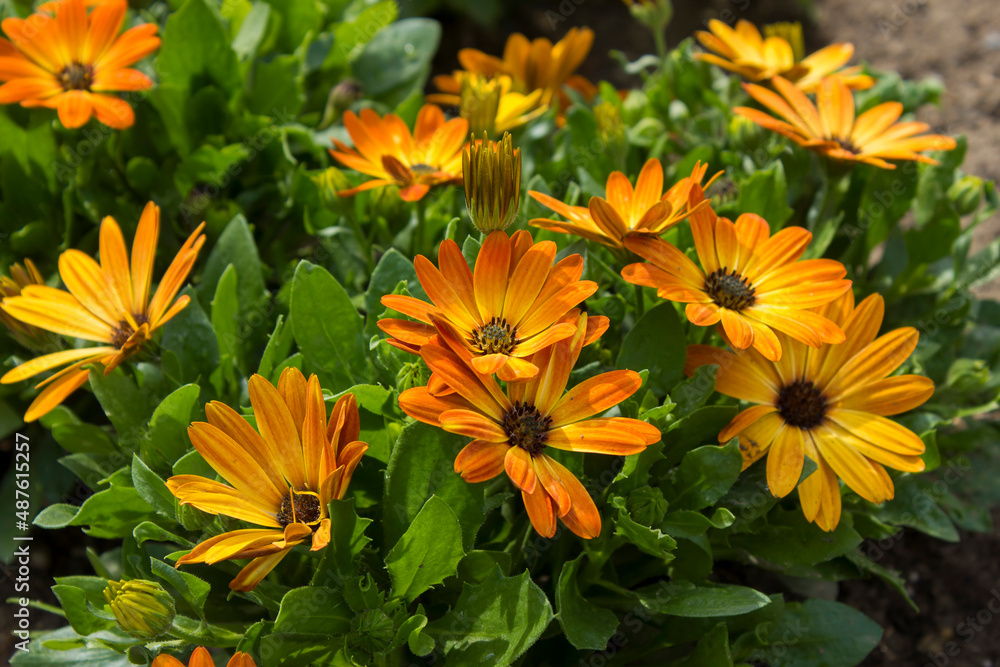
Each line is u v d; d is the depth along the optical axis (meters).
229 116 0.59
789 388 0.48
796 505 0.51
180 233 0.59
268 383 0.44
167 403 0.47
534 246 0.45
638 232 0.46
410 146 0.54
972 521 0.54
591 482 0.48
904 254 0.58
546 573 0.52
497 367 0.43
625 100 0.64
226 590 0.49
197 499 0.44
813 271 0.47
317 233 0.57
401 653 0.47
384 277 0.50
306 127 0.62
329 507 0.44
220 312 0.51
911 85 0.62
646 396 0.47
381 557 0.47
